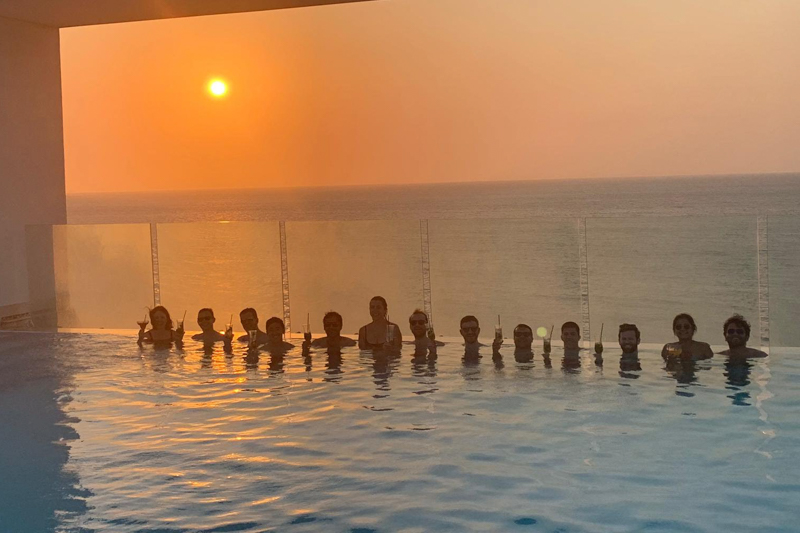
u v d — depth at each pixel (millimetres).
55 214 12539
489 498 4641
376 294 9172
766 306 7969
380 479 4973
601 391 6879
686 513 4379
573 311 8531
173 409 6695
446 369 7852
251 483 4977
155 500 4773
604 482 4828
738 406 6316
